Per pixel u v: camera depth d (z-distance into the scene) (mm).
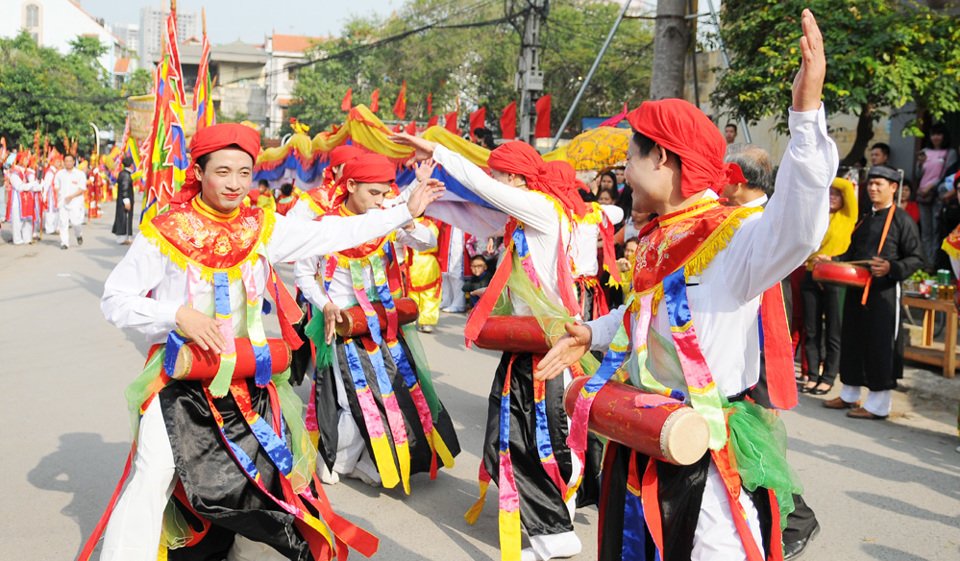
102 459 4938
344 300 4574
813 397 6777
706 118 2213
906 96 8195
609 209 5797
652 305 2271
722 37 10344
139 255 2834
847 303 6176
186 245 2852
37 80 45312
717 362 2199
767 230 1935
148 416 2846
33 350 7879
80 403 6105
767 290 2221
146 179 8891
